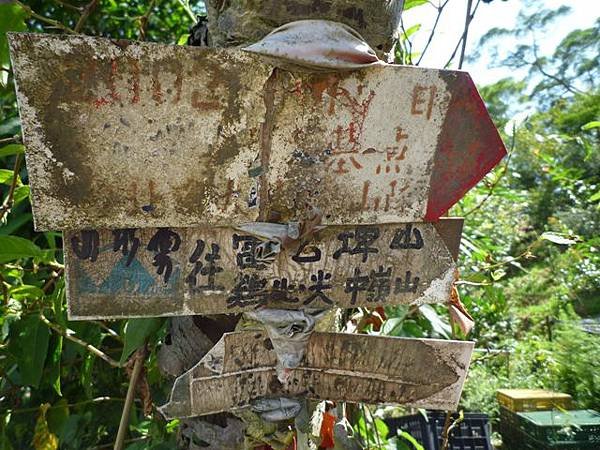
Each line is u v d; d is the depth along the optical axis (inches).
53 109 22.3
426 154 27.9
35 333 38.6
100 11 65.0
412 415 88.8
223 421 33.7
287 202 26.9
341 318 38.6
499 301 59.3
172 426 43.7
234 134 24.9
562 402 106.5
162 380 41.2
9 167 51.3
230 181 25.6
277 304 29.0
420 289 30.6
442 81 26.7
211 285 27.6
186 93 23.6
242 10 25.7
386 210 28.4
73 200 23.8
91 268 25.7
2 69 31.5
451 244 30.8
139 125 23.5
